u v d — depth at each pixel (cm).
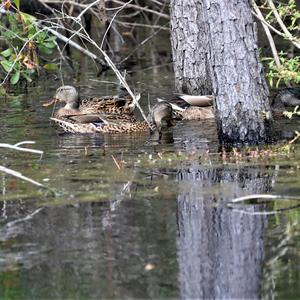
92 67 2378
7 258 970
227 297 867
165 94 1967
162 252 980
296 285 888
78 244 1006
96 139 1574
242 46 1412
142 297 869
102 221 1075
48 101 1914
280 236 1017
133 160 1374
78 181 1248
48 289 893
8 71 1616
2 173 1301
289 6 1609
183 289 887
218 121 1462
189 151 1435
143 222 1069
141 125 1653
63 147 1491
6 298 877
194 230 1036
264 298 865
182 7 1827
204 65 1831
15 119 1741
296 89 1809
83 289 892
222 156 1384
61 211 1118
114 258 966
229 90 1432
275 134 1527
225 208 1116
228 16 1398
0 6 1588
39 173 1296
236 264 944
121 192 1190
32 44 1605
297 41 1605
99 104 1803
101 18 2269
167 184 1223
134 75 2252
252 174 1266
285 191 1172
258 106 1434
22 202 1156
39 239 1023
